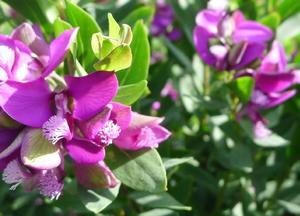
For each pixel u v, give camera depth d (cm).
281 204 23
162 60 27
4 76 13
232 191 23
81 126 13
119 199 18
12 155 13
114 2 22
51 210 23
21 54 13
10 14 20
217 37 19
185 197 20
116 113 13
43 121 12
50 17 18
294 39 27
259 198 24
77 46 15
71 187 16
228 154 21
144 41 15
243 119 20
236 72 20
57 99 13
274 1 23
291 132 24
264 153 24
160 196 17
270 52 18
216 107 20
